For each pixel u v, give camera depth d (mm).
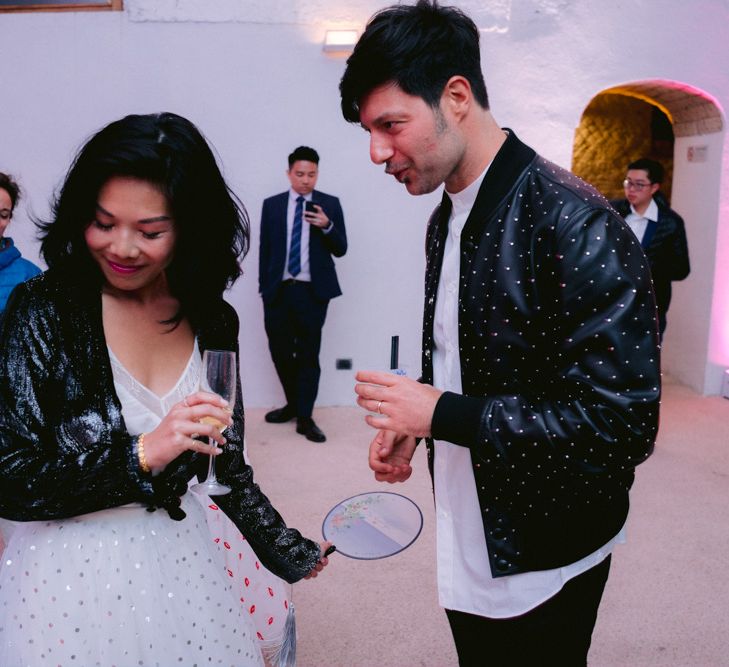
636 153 7582
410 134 1259
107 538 1236
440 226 1551
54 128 4895
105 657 1209
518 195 1313
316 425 4848
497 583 1468
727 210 5301
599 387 1193
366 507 1739
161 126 1138
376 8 4785
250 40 4832
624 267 1213
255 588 1770
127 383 1284
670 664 2459
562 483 1367
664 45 4969
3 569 1293
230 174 4992
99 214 1121
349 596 2863
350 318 5207
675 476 4055
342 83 1294
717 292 5406
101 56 4820
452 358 1515
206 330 1405
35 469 1143
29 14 4773
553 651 1493
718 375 5543
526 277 1303
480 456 1264
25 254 5020
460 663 1632
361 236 5105
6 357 1176
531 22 4898
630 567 3088
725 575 3027
